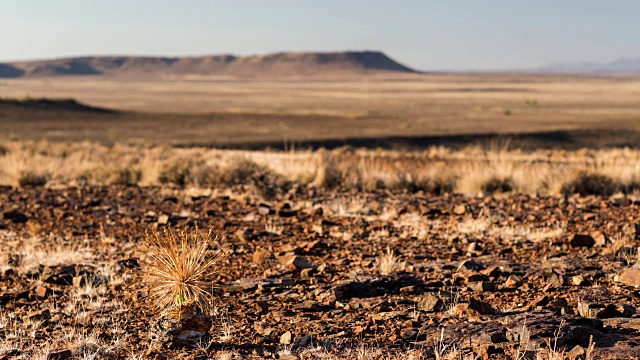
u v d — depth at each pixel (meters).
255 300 6.46
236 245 9.66
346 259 8.31
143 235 10.51
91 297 6.47
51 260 8.38
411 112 131.12
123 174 21.62
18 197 15.98
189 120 98.06
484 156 29.44
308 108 152.75
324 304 6.21
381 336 5.21
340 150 34.50
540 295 6.39
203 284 5.45
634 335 4.96
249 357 4.84
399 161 26.39
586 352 4.52
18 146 35.00
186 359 4.80
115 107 150.75
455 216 12.35
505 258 8.34
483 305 5.72
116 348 5.06
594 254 8.32
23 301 6.51
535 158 27.17
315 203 14.77
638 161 23.25
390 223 11.67
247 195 15.63
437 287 6.88
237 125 88.50
